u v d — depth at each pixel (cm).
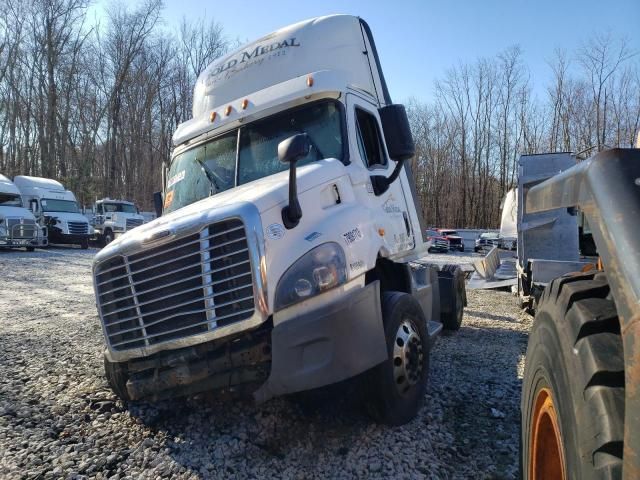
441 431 390
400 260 493
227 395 346
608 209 162
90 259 1962
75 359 564
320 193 374
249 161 468
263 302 317
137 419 408
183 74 4562
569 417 169
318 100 460
